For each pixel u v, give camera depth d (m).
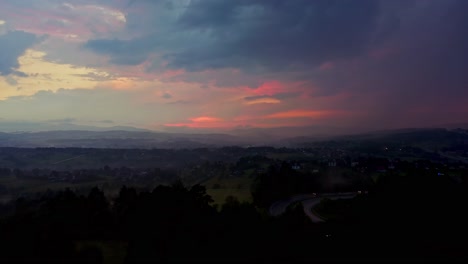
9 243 21.92
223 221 30.67
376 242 29.02
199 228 28.38
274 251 25.53
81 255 22.20
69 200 42.84
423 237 29.97
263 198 75.06
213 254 22.97
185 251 23.12
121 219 44.00
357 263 23.67
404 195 41.16
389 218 36.25
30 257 20.88
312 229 41.41
